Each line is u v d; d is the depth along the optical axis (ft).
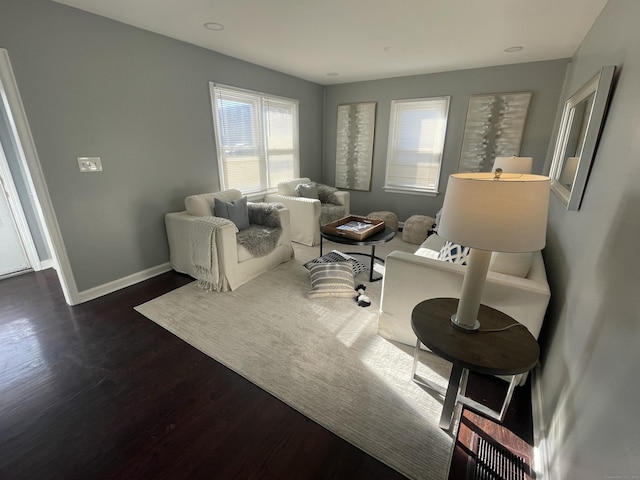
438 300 5.18
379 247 13.44
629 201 3.20
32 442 4.60
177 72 9.95
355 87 16.15
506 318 4.67
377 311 8.08
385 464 4.29
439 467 4.25
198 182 11.35
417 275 6.07
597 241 3.98
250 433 4.74
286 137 15.34
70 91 7.66
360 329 7.30
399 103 15.19
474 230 3.51
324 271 9.12
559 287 5.45
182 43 9.92
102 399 5.36
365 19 8.10
